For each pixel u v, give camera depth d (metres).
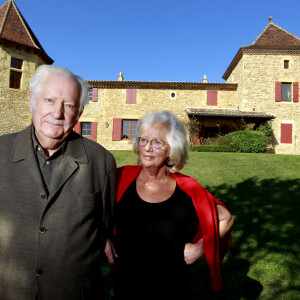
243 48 16.61
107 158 1.69
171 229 1.64
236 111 16.41
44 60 15.66
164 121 1.77
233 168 8.18
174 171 1.81
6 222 1.32
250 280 2.76
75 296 1.41
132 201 1.75
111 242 1.79
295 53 16.80
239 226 4.00
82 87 1.60
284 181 6.59
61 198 1.40
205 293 2.57
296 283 2.68
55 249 1.35
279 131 16.59
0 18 14.44
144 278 1.61
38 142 1.49
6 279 1.31
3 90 13.47
